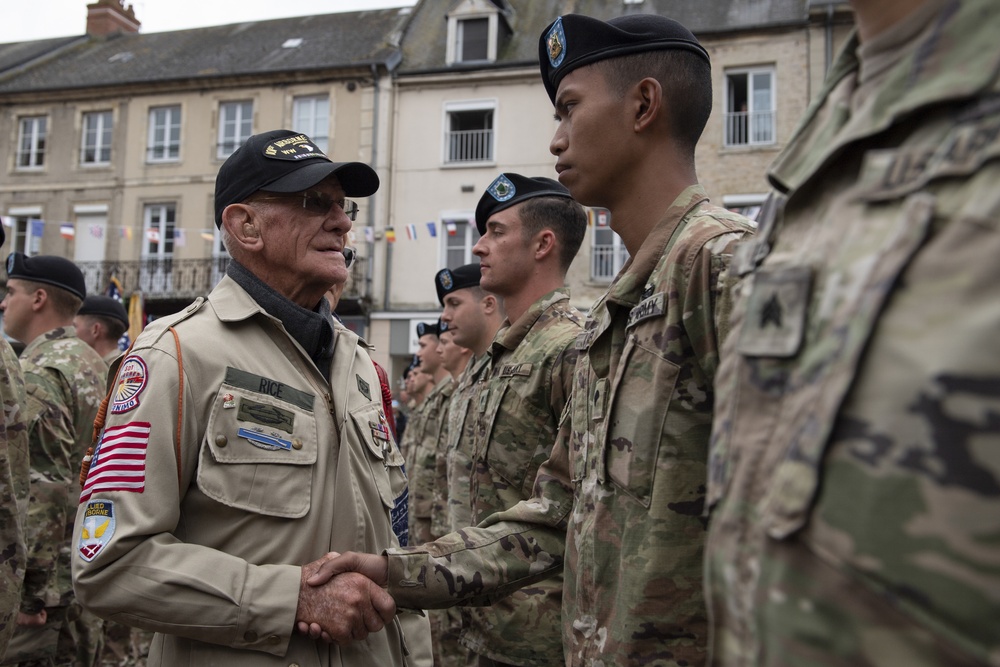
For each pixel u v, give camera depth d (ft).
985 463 2.17
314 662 5.94
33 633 11.39
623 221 6.05
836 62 3.36
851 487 2.42
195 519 6.02
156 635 6.35
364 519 6.63
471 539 6.60
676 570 4.75
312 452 6.35
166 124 61.21
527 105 55.01
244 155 7.03
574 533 5.76
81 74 65.05
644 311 5.19
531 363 9.28
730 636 2.87
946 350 2.27
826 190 3.04
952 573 2.20
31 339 13.87
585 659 5.26
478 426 9.68
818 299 2.77
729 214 5.32
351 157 56.54
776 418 2.81
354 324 55.93
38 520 11.41
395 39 59.98
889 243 2.55
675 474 4.84
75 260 61.46
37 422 11.63
